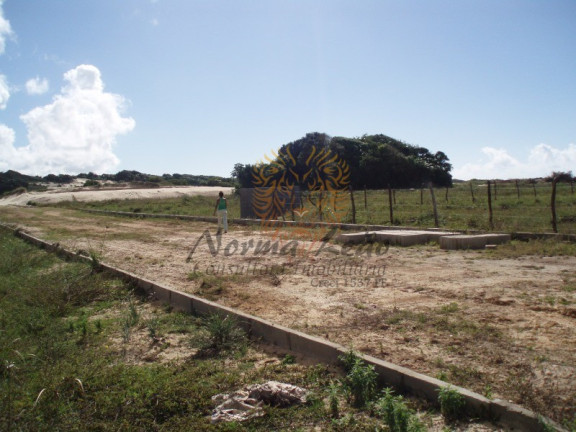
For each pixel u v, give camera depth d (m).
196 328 6.43
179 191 57.34
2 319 6.62
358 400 4.12
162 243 15.26
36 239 15.96
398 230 14.78
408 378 4.27
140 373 4.70
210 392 4.36
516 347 5.01
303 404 4.13
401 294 7.48
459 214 17.98
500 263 9.62
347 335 5.64
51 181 86.69
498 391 4.06
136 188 65.94
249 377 4.71
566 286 7.40
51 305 7.43
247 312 6.82
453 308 6.46
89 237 17.47
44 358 5.16
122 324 6.59
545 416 3.53
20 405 3.91
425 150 47.53
